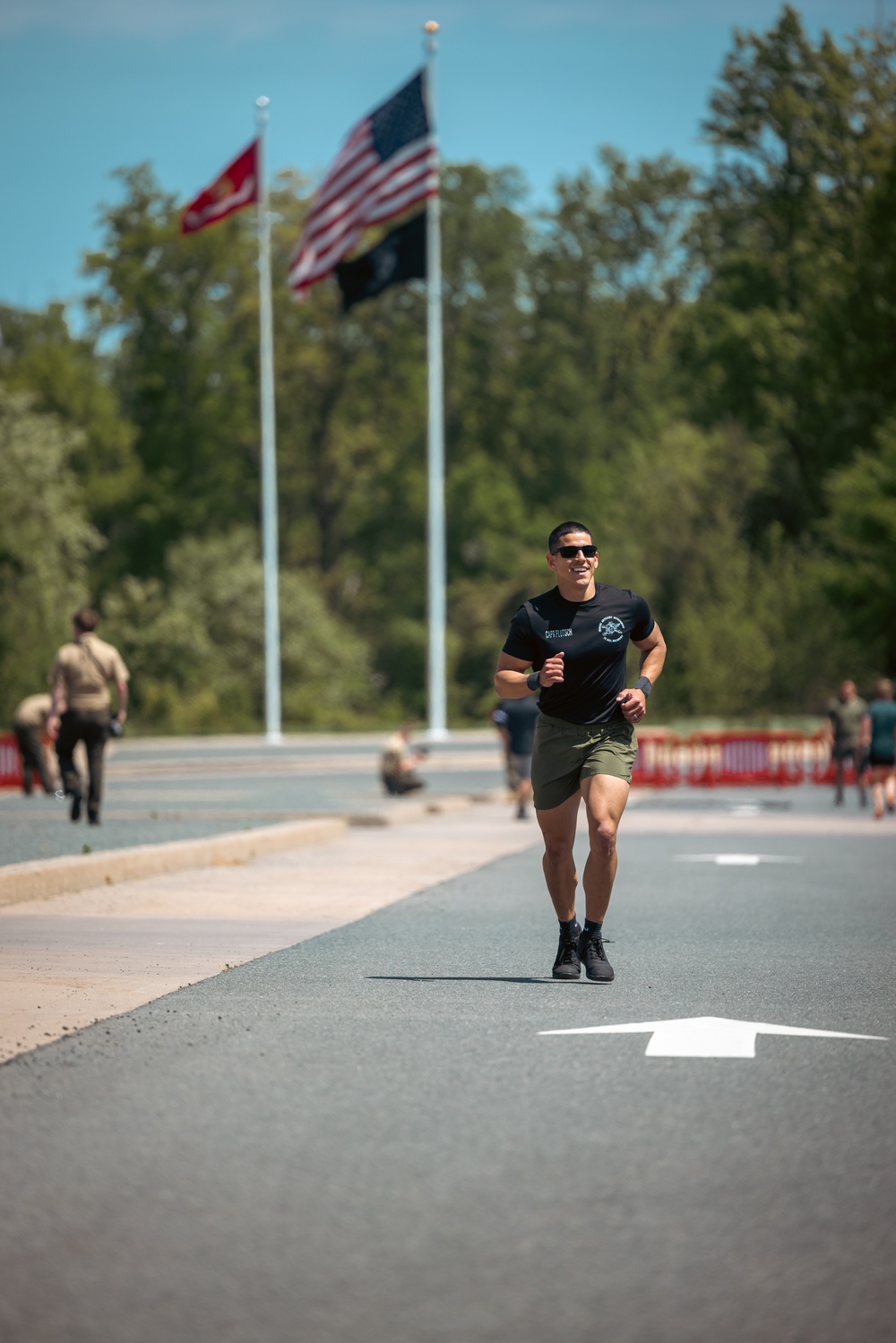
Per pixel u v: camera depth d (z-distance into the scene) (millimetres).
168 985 28016
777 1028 24266
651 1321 12492
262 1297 13031
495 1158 17109
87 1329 12375
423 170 127375
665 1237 14477
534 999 26719
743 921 38062
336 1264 13805
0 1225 14922
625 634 28516
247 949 32562
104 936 34250
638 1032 23891
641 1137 17938
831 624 181750
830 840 64938
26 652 177625
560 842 29047
